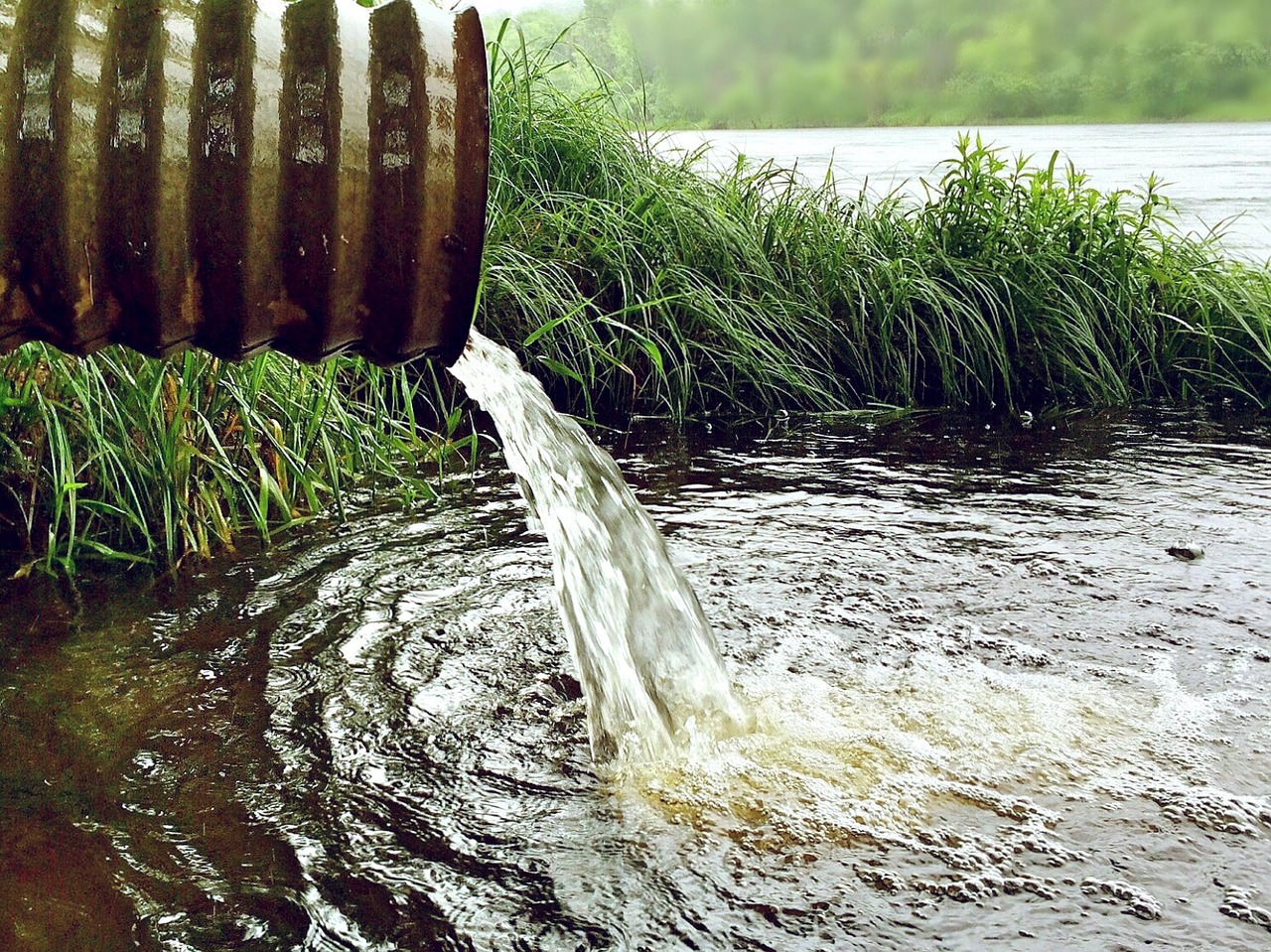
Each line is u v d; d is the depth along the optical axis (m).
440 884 1.97
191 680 2.70
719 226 5.95
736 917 1.88
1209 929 1.84
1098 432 5.26
